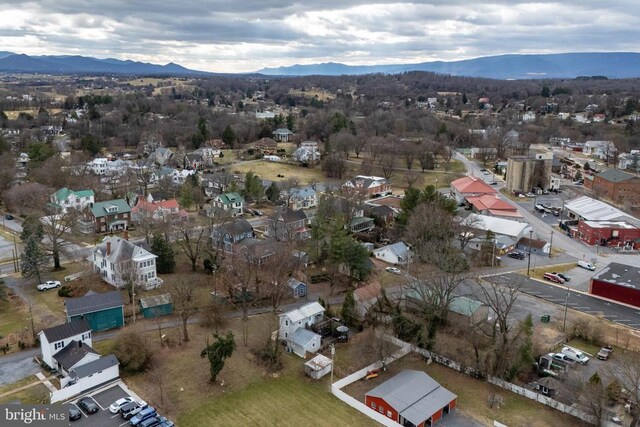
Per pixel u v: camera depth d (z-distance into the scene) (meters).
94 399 51.19
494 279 83.94
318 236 91.19
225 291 75.00
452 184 147.62
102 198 131.62
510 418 50.91
